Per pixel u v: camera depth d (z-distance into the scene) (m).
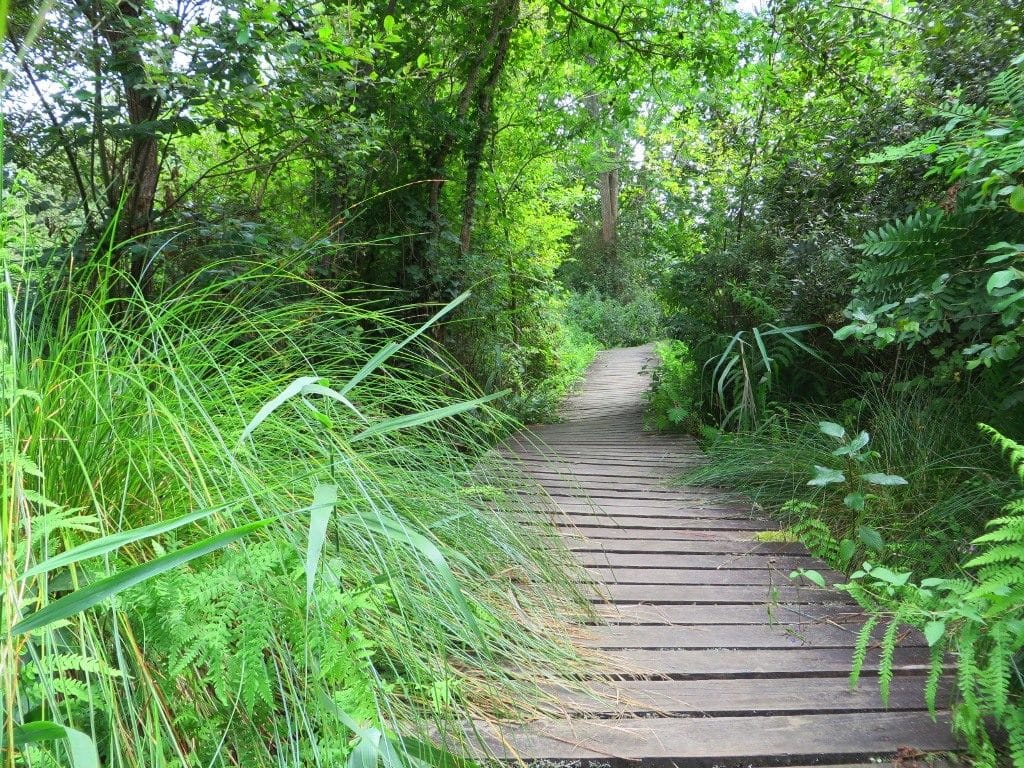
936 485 3.25
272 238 3.89
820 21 6.38
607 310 20.06
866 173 5.30
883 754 1.66
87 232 3.39
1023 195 2.31
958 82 4.36
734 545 3.29
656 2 7.52
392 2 5.68
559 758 1.59
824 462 3.86
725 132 7.18
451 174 6.99
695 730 1.74
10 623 0.83
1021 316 2.93
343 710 1.11
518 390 8.11
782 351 5.40
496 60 7.06
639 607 2.56
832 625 2.42
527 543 2.50
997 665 1.57
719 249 6.84
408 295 6.36
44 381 1.42
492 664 1.73
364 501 1.57
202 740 1.10
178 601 1.05
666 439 6.46
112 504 1.35
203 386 1.65
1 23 0.29
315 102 3.95
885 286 3.26
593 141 9.38
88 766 0.77
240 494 1.36
